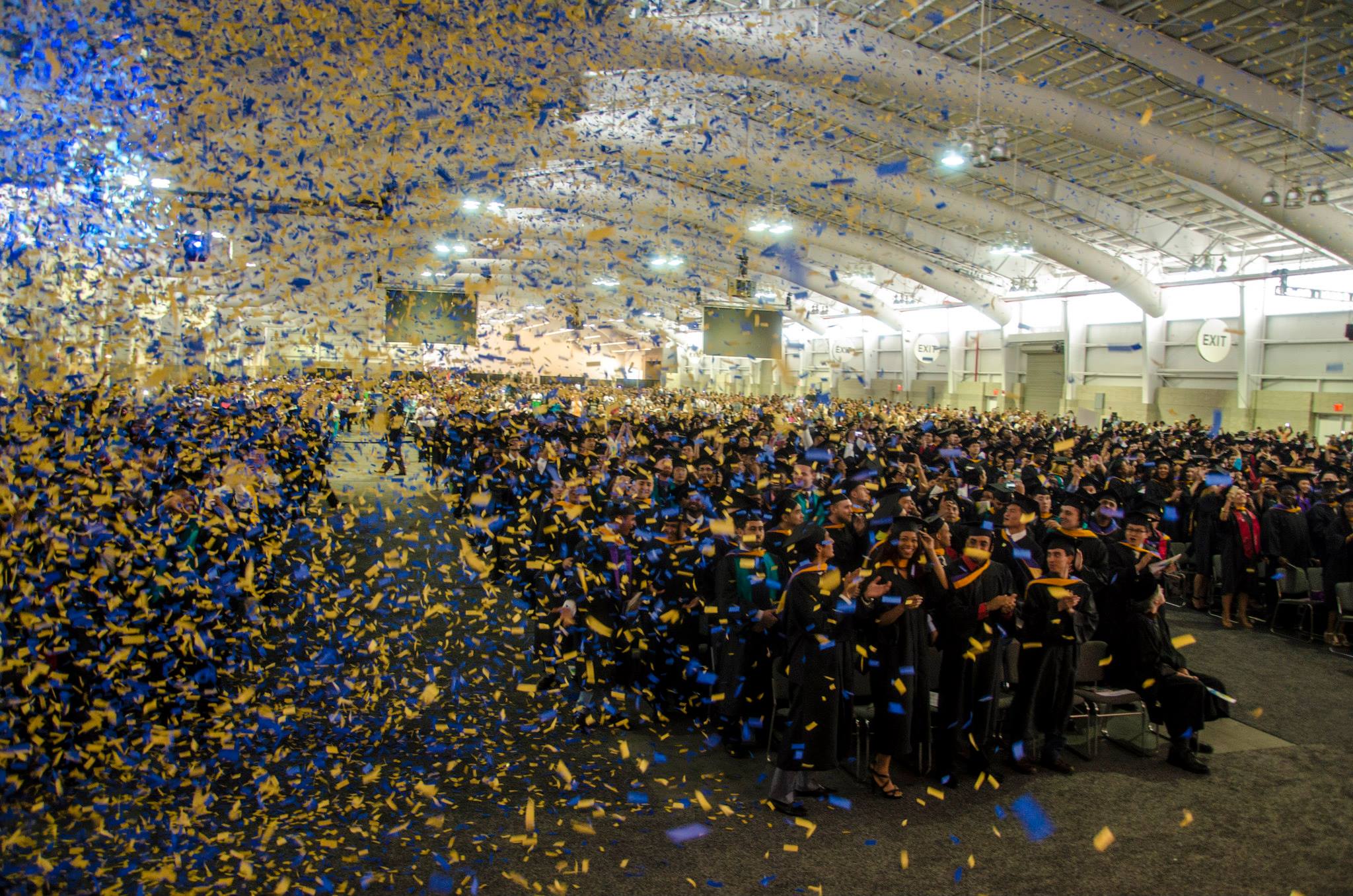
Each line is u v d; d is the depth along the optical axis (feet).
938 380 124.47
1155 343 89.81
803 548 14.85
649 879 12.25
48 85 18.98
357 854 12.47
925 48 49.80
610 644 18.01
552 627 18.62
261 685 18.38
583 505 19.44
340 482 50.78
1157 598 17.10
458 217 36.86
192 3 21.20
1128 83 51.34
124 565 15.12
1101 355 98.43
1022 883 12.39
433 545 33.45
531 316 68.39
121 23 19.99
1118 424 79.41
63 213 18.66
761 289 117.70
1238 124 54.24
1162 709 16.90
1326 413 73.51
